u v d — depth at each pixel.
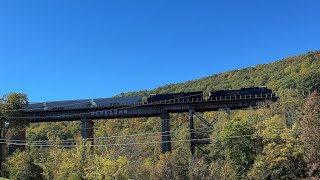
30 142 120.56
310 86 129.38
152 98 103.31
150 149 113.88
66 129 173.62
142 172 77.31
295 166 58.41
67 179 70.88
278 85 160.75
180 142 106.62
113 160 71.88
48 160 82.62
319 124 52.16
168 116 101.62
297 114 72.56
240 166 65.69
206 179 69.19
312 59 196.62
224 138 68.38
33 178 77.88
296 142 59.69
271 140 62.41
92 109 108.88
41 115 112.94
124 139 123.88
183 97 100.75
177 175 72.50
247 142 66.00
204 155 85.00
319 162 52.28
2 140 106.19
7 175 91.94
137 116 106.50
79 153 73.38
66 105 114.00
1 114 104.94
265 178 59.28
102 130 153.62
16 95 108.88
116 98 111.81
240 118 73.31
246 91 97.00
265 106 87.44
